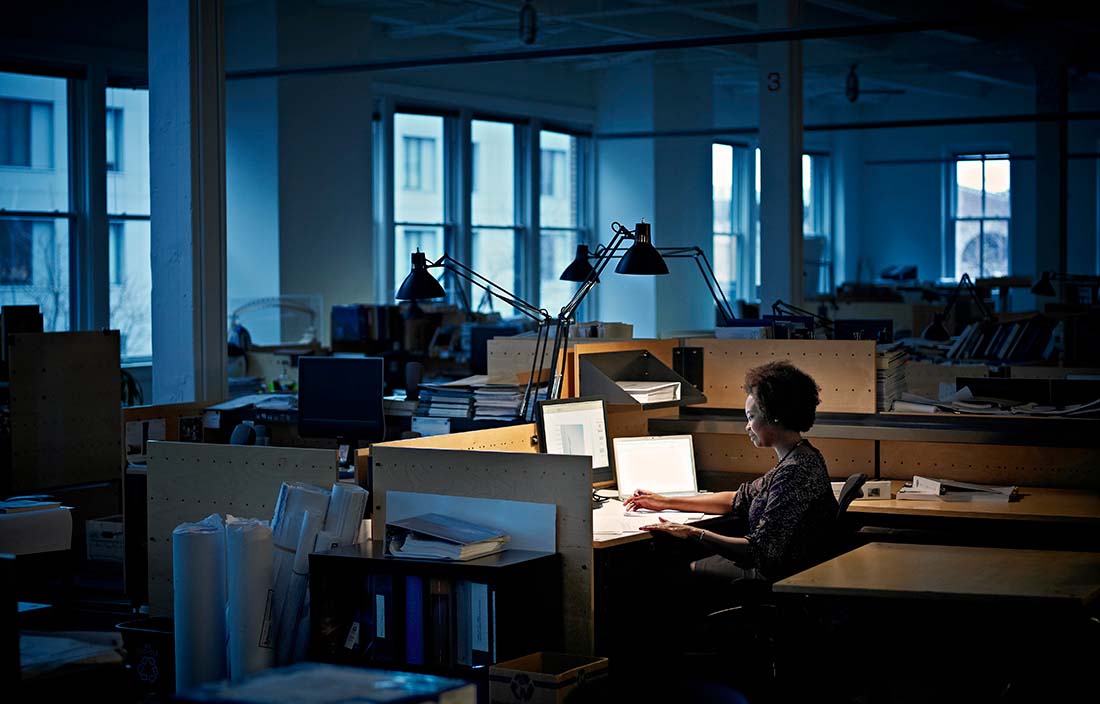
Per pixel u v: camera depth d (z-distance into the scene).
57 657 2.77
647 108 14.41
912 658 3.80
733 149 17.03
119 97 10.18
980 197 18.75
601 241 14.80
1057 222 14.31
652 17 12.47
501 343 5.07
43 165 9.62
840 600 3.83
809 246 18.64
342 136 11.20
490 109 13.45
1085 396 5.15
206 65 5.75
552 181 14.45
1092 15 7.56
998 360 8.48
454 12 11.65
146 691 3.96
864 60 14.27
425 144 12.94
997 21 7.68
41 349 5.91
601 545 3.66
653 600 4.10
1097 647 3.39
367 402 4.92
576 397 4.63
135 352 10.38
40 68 9.47
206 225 5.77
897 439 4.84
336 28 11.08
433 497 3.72
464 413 4.81
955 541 4.26
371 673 1.94
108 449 6.22
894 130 19.17
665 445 4.85
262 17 10.59
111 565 5.07
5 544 3.76
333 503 3.76
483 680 3.32
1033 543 4.54
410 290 5.12
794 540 3.84
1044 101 14.23
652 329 14.43
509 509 3.60
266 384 9.00
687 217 14.92
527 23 10.91
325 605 3.57
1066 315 8.76
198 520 4.25
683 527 3.95
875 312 12.16
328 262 11.10
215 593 3.68
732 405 5.25
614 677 3.36
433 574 3.40
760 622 3.95
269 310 10.60
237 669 3.60
